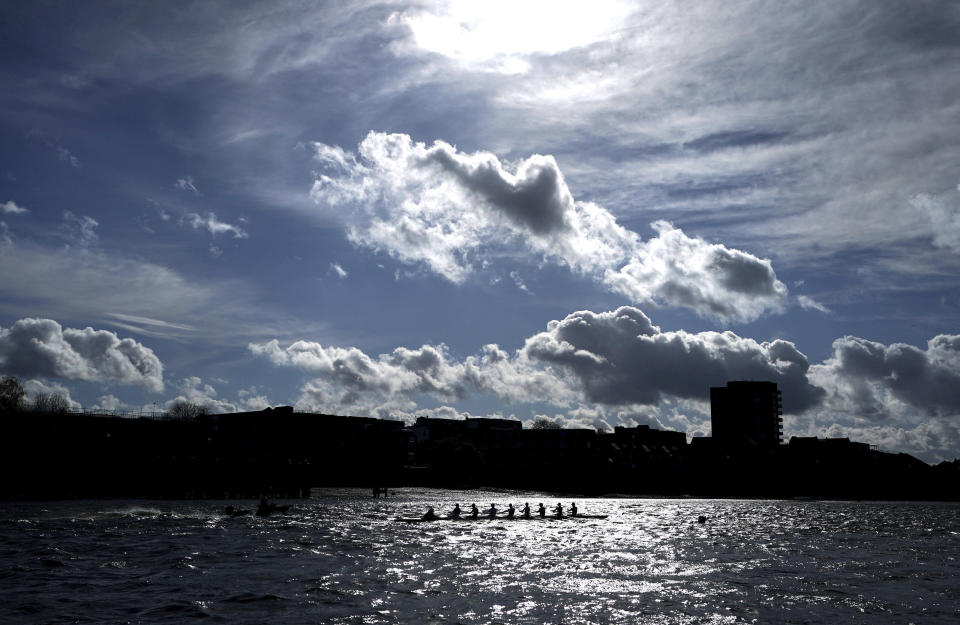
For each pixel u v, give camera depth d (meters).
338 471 187.75
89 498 127.44
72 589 36.84
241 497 137.12
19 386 166.50
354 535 66.88
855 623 33.00
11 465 131.25
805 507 166.88
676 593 39.00
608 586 40.84
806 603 37.06
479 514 103.38
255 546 55.66
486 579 42.31
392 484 196.62
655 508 147.25
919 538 78.50
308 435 194.50
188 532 65.44
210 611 32.38
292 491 145.12
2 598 34.44
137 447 154.25
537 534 73.50
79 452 140.75
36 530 65.12
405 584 40.03
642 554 57.22
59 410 161.50
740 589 40.72
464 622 31.48
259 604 34.00
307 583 39.47
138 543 56.12
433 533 71.31
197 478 139.38
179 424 167.75
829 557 57.72
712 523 100.56
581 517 107.12
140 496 131.50
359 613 32.66
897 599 38.66
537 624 31.41
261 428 193.62
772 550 62.53
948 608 36.53
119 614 31.62
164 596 35.34
